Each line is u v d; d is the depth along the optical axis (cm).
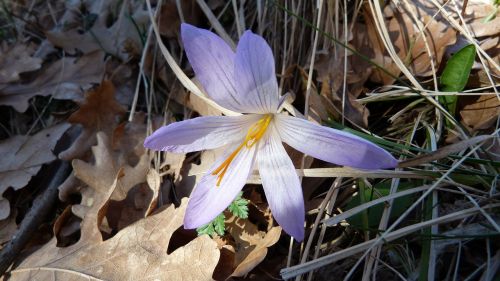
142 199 12
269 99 9
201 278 9
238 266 10
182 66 14
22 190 13
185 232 11
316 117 12
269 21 14
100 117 13
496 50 12
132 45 15
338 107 12
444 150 10
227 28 15
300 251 10
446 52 12
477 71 12
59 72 15
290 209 9
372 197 11
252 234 11
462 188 10
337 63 13
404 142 12
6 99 14
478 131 11
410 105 12
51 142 13
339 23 13
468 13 13
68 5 17
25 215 12
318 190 12
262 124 10
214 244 10
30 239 11
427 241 9
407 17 13
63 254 11
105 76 15
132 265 10
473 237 9
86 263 10
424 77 12
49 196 12
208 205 10
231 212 11
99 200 11
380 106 13
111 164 12
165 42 15
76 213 11
